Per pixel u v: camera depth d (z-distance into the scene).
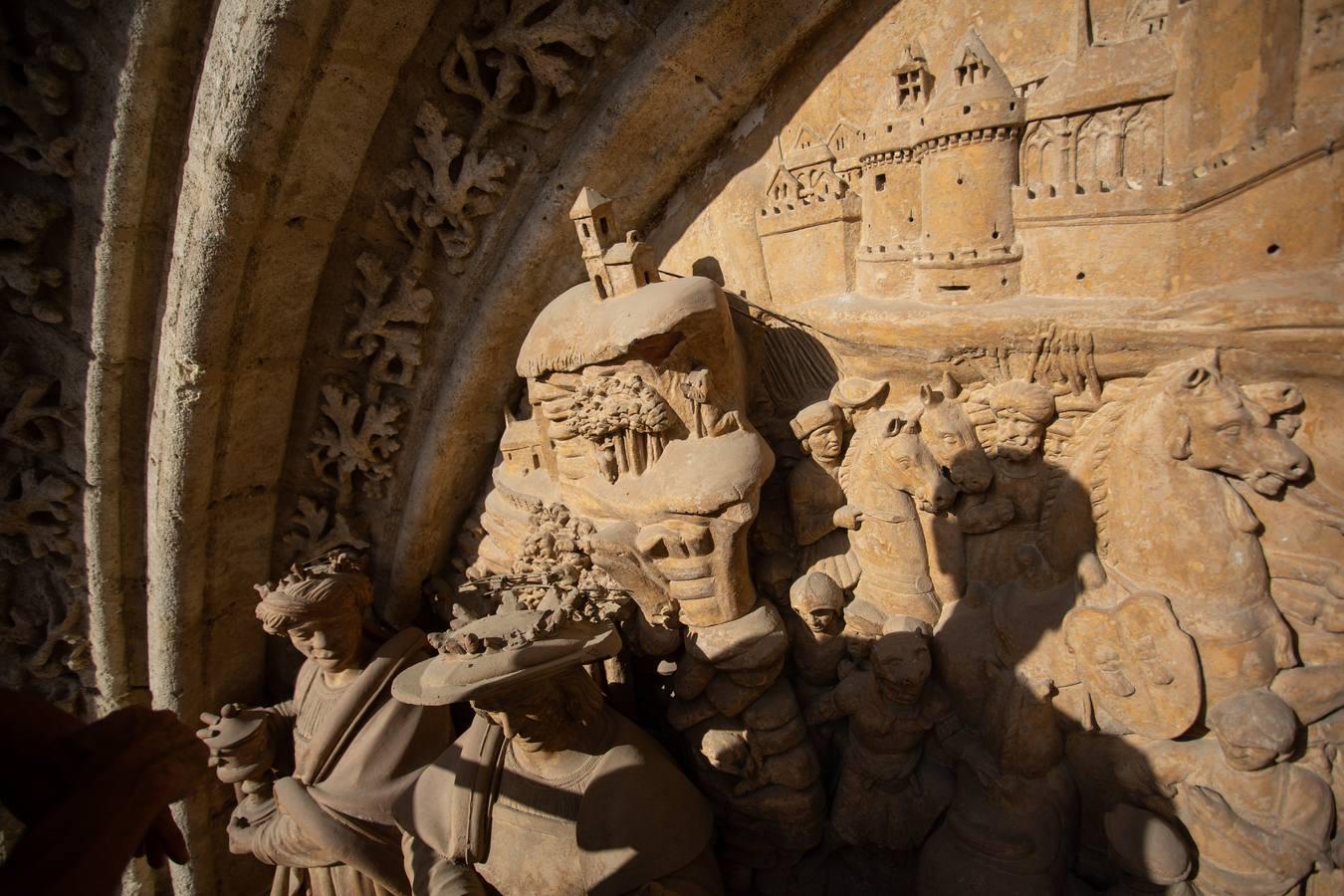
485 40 1.43
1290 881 1.14
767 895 1.71
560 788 1.41
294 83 1.33
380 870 1.72
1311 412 1.12
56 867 0.70
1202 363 1.16
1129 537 1.27
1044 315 1.25
